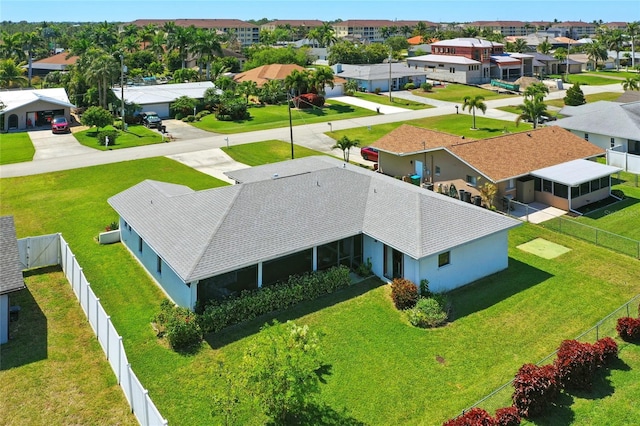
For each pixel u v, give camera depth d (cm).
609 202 4075
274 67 10438
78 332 2291
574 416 1767
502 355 2134
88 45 11150
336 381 1973
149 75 13238
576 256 3111
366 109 8812
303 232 2650
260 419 1753
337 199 2953
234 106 7906
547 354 2136
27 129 7419
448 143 4316
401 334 2286
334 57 13850
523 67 12706
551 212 3866
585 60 15088
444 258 2661
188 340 2184
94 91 8144
